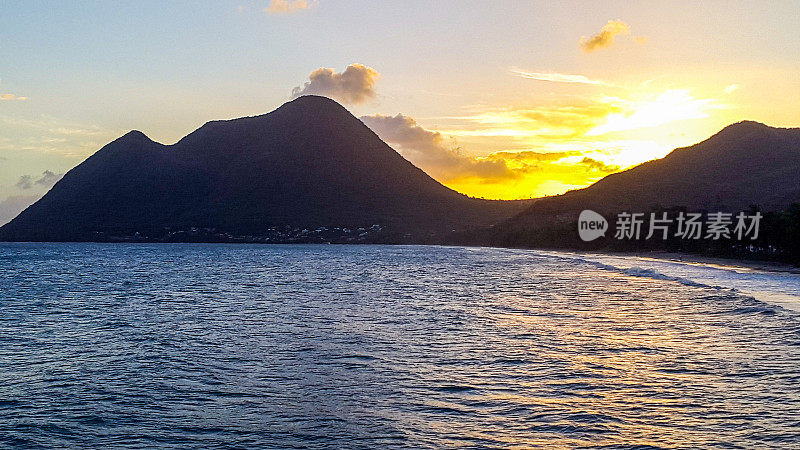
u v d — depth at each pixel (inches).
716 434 566.9
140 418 657.0
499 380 764.6
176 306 1672.0
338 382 773.3
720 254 4010.8
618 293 1809.8
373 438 579.8
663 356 878.4
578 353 912.3
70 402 716.7
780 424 587.8
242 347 1024.2
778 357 852.6
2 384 800.3
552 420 613.3
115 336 1168.8
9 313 1545.3
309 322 1305.4
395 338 1078.4
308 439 584.1
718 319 1213.7
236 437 597.3
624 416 619.5
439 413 644.1
